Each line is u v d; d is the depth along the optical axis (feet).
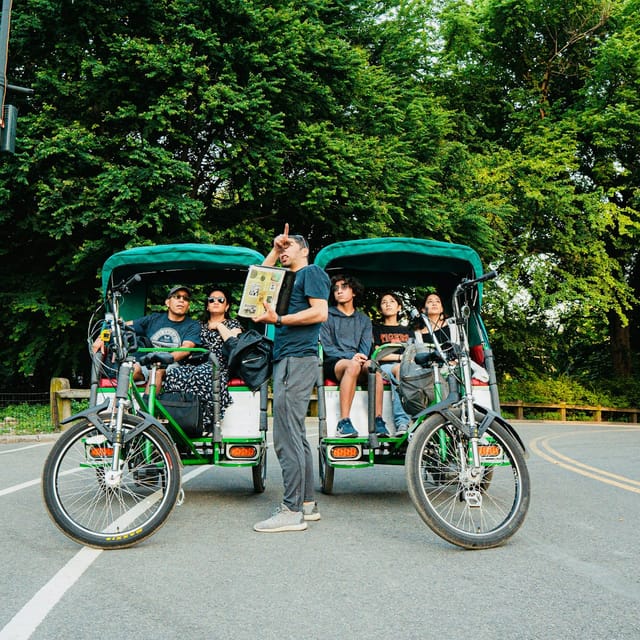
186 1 45.70
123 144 45.68
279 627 10.49
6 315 50.08
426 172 55.77
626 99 77.15
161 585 12.42
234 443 19.86
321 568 13.55
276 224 54.75
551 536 16.31
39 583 12.48
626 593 12.19
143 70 44.39
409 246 22.50
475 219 59.21
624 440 45.88
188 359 20.42
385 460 20.81
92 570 13.29
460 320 16.47
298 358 16.98
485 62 84.43
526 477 15.62
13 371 54.29
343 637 10.12
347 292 22.39
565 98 84.69
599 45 81.71
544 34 83.51
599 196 77.00
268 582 12.65
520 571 13.44
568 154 74.23
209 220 52.95
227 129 48.24
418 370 19.39
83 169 44.98
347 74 51.72
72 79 47.70
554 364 95.45
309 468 17.98
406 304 51.37
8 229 48.21
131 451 15.37
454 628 10.50
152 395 18.24
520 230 77.30
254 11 46.16
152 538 15.90
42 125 44.21
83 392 42.55
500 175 71.97
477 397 20.93
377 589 12.29
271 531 16.53
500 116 85.05
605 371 100.17
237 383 20.75
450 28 79.97
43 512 18.39
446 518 16.67
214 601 11.62
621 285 78.38
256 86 46.26
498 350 82.89
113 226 42.19
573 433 53.57
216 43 45.14
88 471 15.69
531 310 79.82
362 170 49.21
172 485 15.16
